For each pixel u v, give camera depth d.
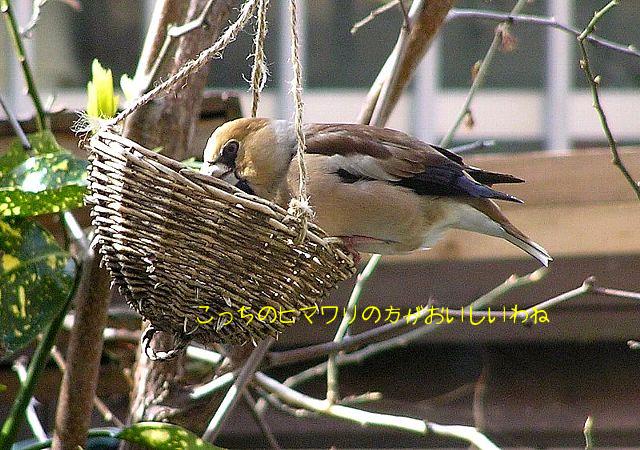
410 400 10.13
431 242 7.68
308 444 10.38
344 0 13.72
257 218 5.30
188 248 5.38
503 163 9.27
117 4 13.69
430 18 7.50
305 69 13.63
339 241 5.62
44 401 9.82
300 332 9.69
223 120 8.95
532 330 9.54
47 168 6.64
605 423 9.63
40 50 13.52
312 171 7.09
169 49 6.90
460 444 10.30
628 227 9.12
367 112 8.01
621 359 9.78
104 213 5.59
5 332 6.49
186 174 5.29
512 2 13.59
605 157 9.18
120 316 8.38
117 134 5.79
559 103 13.55
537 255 7.59
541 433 9.77
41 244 6.78
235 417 10.11
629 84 13.57
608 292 7.08
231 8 7.73
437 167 7.37
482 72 8.06
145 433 6.64
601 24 13.59
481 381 8.73
